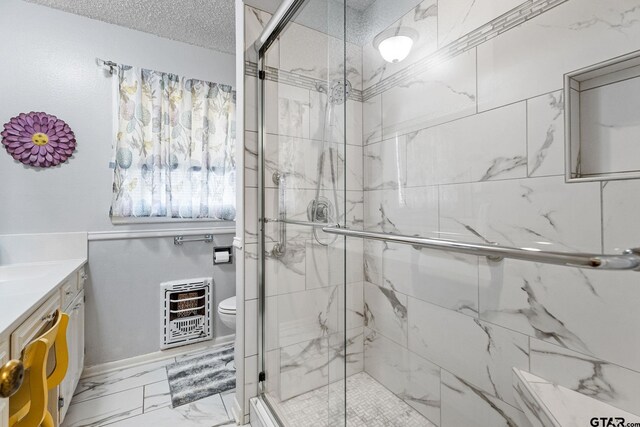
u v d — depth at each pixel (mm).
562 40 957
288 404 1461
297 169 1548
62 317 1019
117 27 2082
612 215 851
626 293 830
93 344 1983
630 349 822
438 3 1370
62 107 1915
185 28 2137
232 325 1971
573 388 934
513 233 1091
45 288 1169
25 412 828
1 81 1781
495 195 1146
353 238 1670
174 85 2205
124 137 2041
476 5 1218
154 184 2107
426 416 1409
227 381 1892
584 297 912
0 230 1773
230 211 2385
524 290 1061
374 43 1678
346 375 1608
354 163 1687
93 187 2000
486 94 1182
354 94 1697
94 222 2004
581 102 935
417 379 1454
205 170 2279
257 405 1473
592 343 895
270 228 1563
